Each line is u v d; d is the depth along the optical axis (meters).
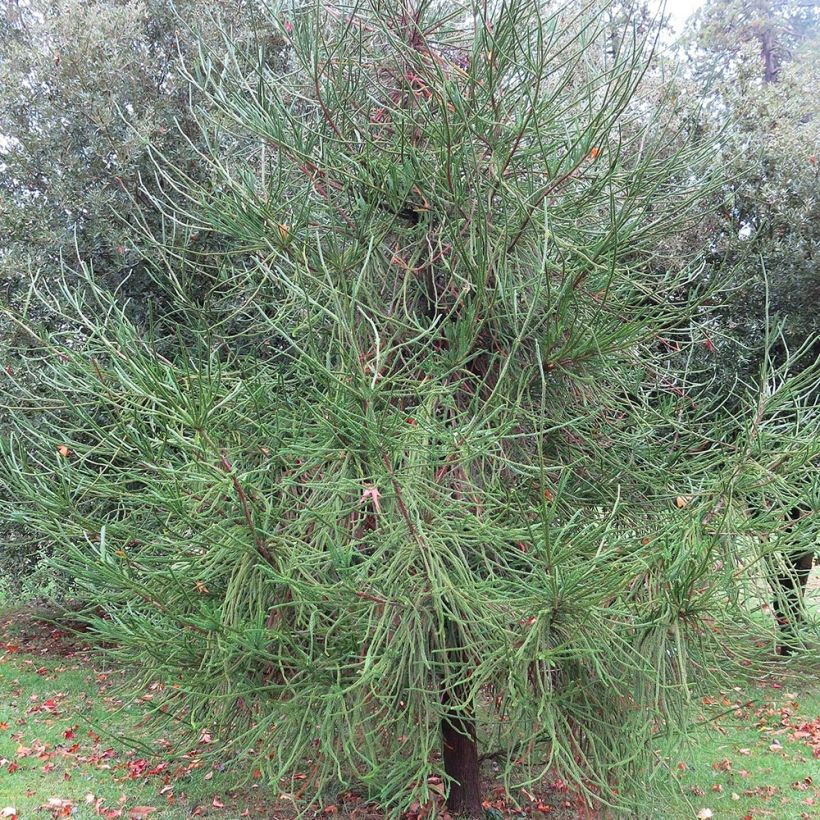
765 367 4.34
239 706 4.54
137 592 4.06
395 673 4.21
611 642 4.02
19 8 10.74
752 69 9.79
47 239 8.80
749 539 4.26
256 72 5.02
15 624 10.98
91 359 4.61
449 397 4.65
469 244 4.79
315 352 4.66
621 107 4.33
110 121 9.07
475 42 4.62
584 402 5.08
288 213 5.14
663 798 4.66
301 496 4.65
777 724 7.71
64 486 4.26
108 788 6.02
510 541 4.61
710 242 8.54
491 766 6.58
